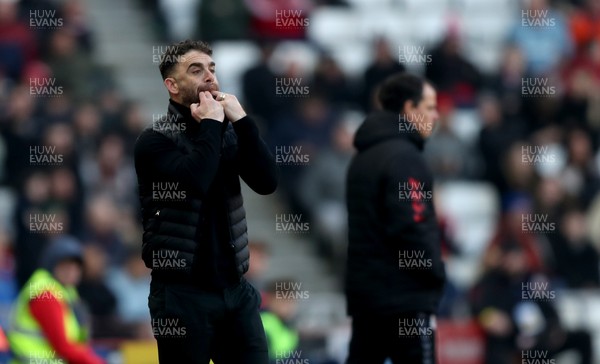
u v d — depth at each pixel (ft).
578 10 231.09
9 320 125.08
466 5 226.99
